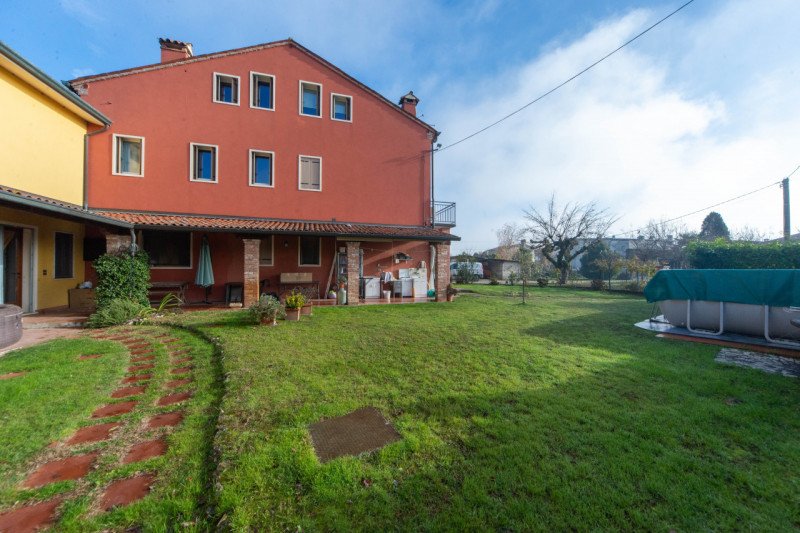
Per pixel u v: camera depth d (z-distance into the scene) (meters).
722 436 3.02
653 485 2.32
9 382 4.05
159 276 11.79
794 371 4.81
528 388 4.08
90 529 1.96
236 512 2.03
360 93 14.77
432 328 7.69
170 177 11.98
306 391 3.92
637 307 11.77
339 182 14.30
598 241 24.73
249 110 13.02
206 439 2.95
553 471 2.47
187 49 13.13
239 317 8.80
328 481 2.33
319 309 10.77
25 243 8.91
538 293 17.48
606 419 3.30
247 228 10.78
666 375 4.57
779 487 2.34
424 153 15.80
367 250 14.64
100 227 9.63
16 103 8.14
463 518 2.02
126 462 2.63
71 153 10.30
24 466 2.55
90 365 4.84
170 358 5.41
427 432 3.01
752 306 6.71
